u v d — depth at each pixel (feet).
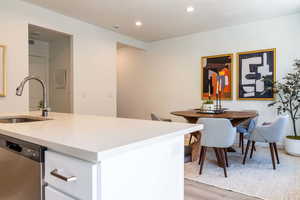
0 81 9.90
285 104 12.50
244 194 6.93
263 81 13.32
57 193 2.87
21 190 3.51
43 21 11.59
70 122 4.99
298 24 12.21
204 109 11.44
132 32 16.02
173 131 3.77
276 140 9.12
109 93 15.69
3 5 10.02
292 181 7.91
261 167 9.45
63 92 15.60
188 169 9.23
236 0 10.54
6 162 3.84
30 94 15.94
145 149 3.24
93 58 14.48
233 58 14.49
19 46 10.59
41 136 3.27
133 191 3.02
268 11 11.96
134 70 20.15
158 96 18.54
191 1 10.66
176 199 3.98
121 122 5.00
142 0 10.61
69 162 2.72
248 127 11.41
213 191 7.16
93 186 2.48
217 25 14.43
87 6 11.38
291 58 12.44
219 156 9.52
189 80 16.66
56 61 16.20
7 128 4.03
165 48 17.99
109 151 2.50
